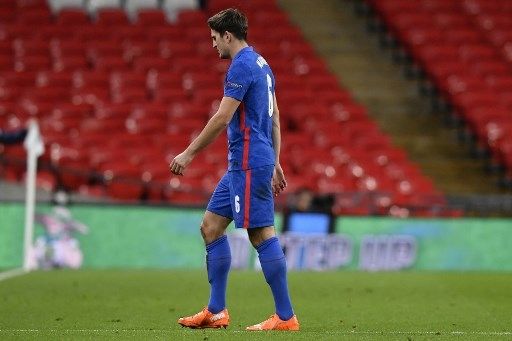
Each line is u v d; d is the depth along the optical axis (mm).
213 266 29797
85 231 61156
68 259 60719
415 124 90625
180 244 62312
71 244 60875
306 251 63406
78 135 76500
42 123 77312
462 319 37281
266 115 29266
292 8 104438
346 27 102750
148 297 44562
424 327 34250
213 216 29797
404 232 64625
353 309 40719
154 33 92750
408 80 96188
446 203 72312
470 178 84188
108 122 78562
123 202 62156
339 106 86875
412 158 86562
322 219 63750
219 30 29297
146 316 37281
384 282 53844
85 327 32938
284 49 94312
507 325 35219
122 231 61656
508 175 83500
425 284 52969
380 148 81125
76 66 87438
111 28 92500
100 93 83188
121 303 42000
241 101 28875
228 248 29938
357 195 69062
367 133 83250
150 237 61906
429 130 89938
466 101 90125
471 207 71125
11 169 71000
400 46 100625
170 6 98375
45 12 94188
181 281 52312
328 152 78938
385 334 30156
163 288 48594
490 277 58031
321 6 105250
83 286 48938
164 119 80812
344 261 63812
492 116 88188
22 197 67750
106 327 32969
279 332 29203
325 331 31031
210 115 82000
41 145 58688
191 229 62500
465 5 104188
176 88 86188
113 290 47375
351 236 63906
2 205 60469
